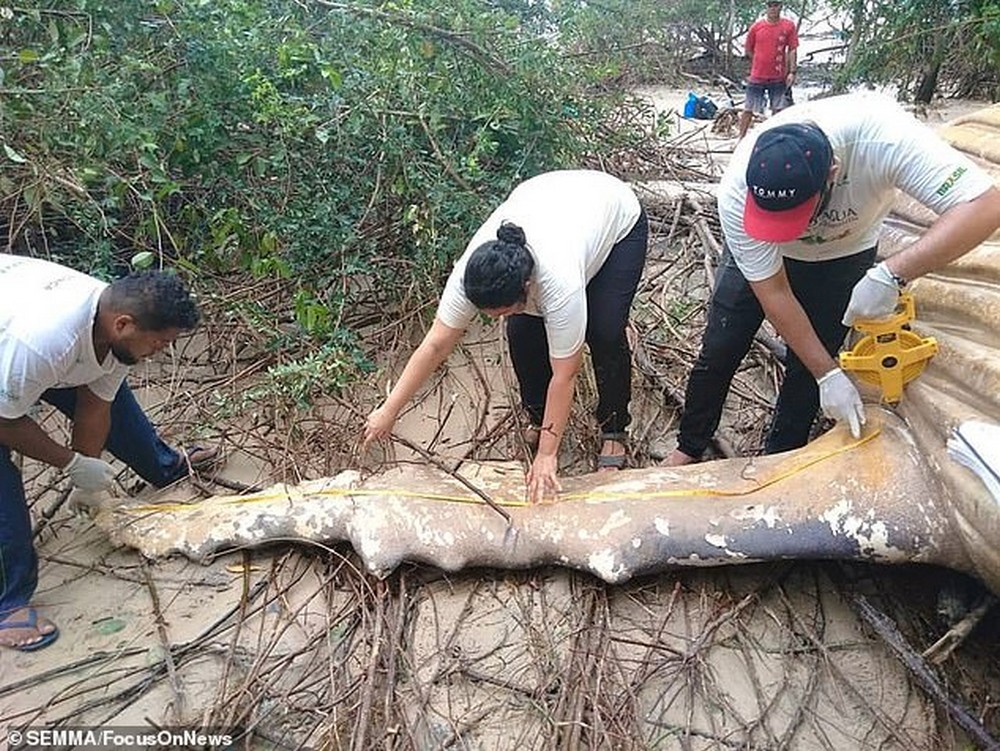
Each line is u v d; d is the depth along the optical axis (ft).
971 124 10.27
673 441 10.65
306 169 12.25
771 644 7.99
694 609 8.29
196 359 11.87
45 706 7.33
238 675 7.72
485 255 7.26
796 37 25.30
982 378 7.27
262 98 11.50
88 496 9.00
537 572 8.59
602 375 9.32
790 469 8.23
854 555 7.75
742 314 8.80
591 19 19.34
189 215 11.96
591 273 8.57
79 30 10.72
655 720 7.36
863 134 7.13
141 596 8.50
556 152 14.05
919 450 7.84
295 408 10.59
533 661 7.78
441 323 8.04
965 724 7.05
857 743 7.19
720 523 8.04
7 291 7.36
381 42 12.30
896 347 7.71
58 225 12.30
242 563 8.84
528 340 9.22
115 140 10.52
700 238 14.97
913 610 8.21
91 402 8.28
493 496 8.64
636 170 18.40
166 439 10.45
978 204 6.77
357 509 8.55
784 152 6.64
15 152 10.05
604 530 8.18
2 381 7.21
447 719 7.35
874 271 7.23
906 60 23.62
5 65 10.67
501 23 13.23
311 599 8.38
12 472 7.88
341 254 12.03
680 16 35.35
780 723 7.33
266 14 12.50
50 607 8.34
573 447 10.39
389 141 11.91
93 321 7.44
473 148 13.29
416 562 8.46
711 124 27.45
